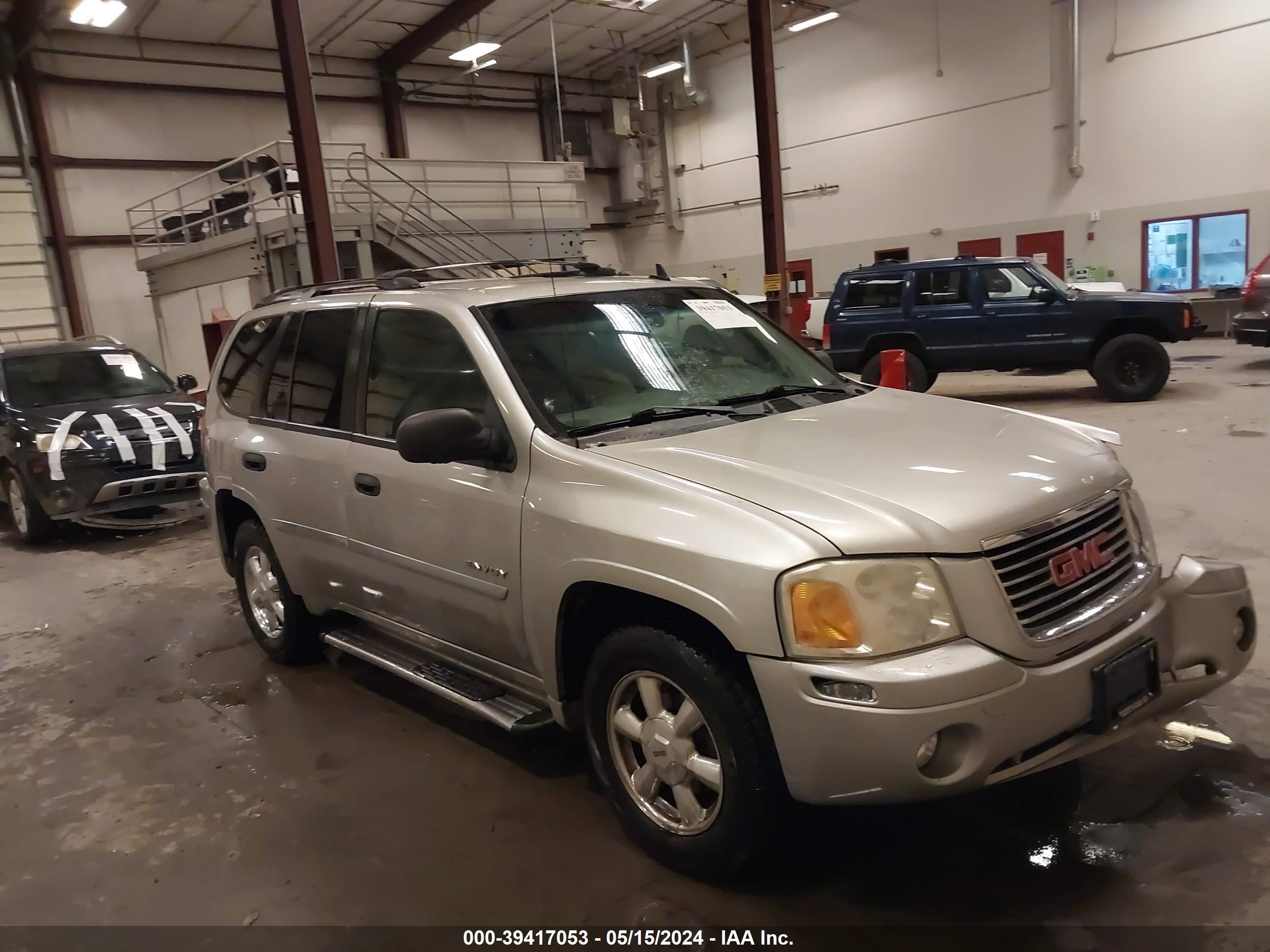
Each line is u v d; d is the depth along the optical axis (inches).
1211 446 293.0
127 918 105.1
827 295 851.4
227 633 206.8
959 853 102.7
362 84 816.9
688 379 128.1
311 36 747.4
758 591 85.9
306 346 156.2
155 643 204.4
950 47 722.2
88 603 242.7
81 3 533.0
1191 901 91.5
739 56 871.7
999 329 418.0
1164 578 120.5
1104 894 93.8
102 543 317.4
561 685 111.2
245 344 175.6
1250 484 242.7
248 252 467.2
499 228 497.7
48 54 653.3
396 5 701.3
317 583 156.9
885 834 107.3
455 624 126.5
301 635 172.6
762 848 93.3
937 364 433.7
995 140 710.5
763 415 120.3
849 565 84.3
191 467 321.7
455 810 122.0
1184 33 604.1
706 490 95.0
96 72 672.4
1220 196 606.2
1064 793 112.7
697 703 94.4
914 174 765.9
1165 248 637.3
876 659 82.9
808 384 138.0
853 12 778.8
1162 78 618.8
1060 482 97.1
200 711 163.3
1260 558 185.0
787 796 91.4
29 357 343.0
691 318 139.7
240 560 183.6
